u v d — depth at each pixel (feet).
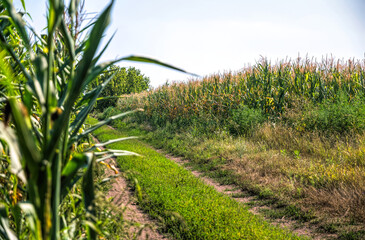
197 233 13.16
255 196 19.60
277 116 33.96
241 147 28.86
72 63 4.42
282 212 16.71
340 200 16.06
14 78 7.02
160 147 39.50
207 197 18.22
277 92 35.09
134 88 127.13
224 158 28.19
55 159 4.27
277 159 24.06
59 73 5.83
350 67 32.86
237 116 35.78
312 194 17.47
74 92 4.06
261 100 36.19
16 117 3.32
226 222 14.30
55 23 3.79
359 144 22.53
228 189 21.52
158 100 60.54
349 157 20.94
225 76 46.01
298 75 34.37
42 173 4.01
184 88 53.06
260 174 22.74
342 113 26.02
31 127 4.99
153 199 17.21
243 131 34.55
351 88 31.68
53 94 4.05
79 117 5.62
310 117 28.27
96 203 5.13
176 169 24.88
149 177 21.68
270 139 29.53
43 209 4.10
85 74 4.03
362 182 17.04
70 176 4.57
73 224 5.98
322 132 26.96
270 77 36.68
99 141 39.83
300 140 26.50
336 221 14.71
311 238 13.69
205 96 43.16
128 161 27.09
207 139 36.27
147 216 15.57
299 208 16.70
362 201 15.60
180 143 37.60
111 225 7.93
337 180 18.25
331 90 31.99
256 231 13.28
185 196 18.02
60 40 6.69
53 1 3.62
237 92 40.22
